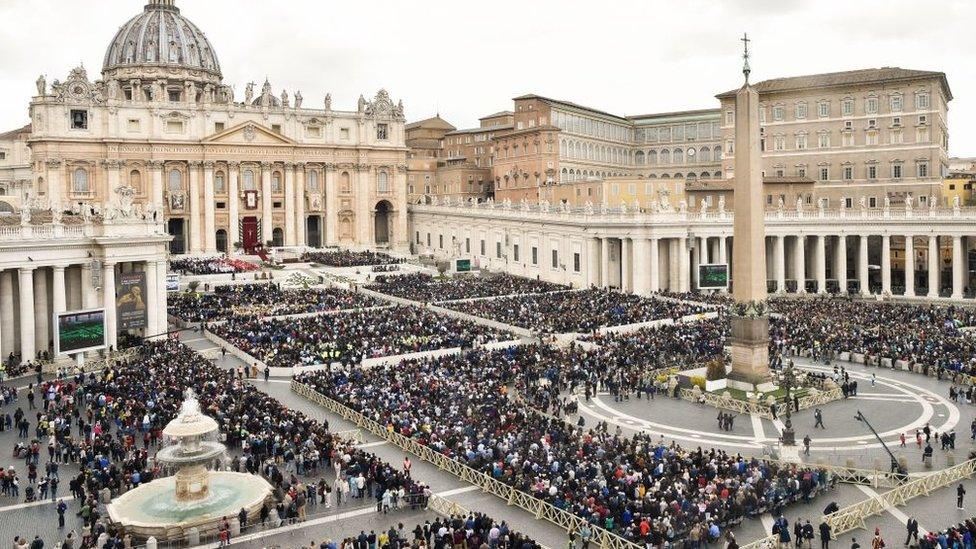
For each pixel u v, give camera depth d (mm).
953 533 28062
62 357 58688
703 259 92188
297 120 130250
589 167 139625
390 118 137750
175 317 71812
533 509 32531
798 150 115812
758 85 119125
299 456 37188
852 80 110562
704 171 145625
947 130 121375
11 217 62812
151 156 118438
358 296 83688
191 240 122250
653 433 43875
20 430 42156
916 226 88062
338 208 134375
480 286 91188
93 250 60812
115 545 28500
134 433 40094
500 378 49781
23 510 33125
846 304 78375
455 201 130625
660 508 30000
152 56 148000
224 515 31531
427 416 42406
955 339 60906
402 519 32594
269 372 54656
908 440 42406
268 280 98188
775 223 93688
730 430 44406
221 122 124062
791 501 33938
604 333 65625
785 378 48000
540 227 103125
